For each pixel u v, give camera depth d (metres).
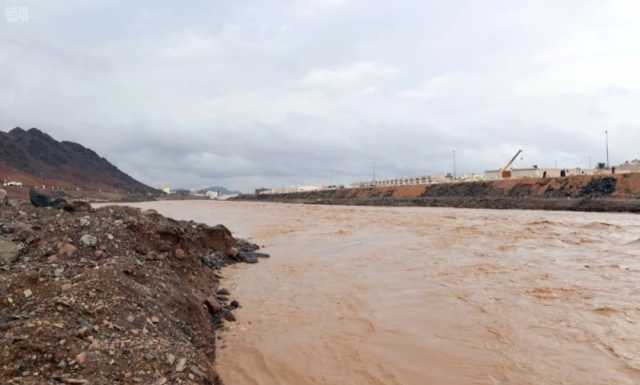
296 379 5.92
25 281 5.80
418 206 64.44
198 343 6.50
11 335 4.31
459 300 9.59
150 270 7.79
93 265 7.46
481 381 5.83
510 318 8.35
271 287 10.88
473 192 70.44
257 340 7.33
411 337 7.42
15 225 8.45
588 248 17.00
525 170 94.62
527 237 20.53
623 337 7.32
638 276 11.85
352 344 7.14
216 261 13.42
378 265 13.74
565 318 8.31
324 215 42.12
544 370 6.12
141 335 5.29
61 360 4.20
